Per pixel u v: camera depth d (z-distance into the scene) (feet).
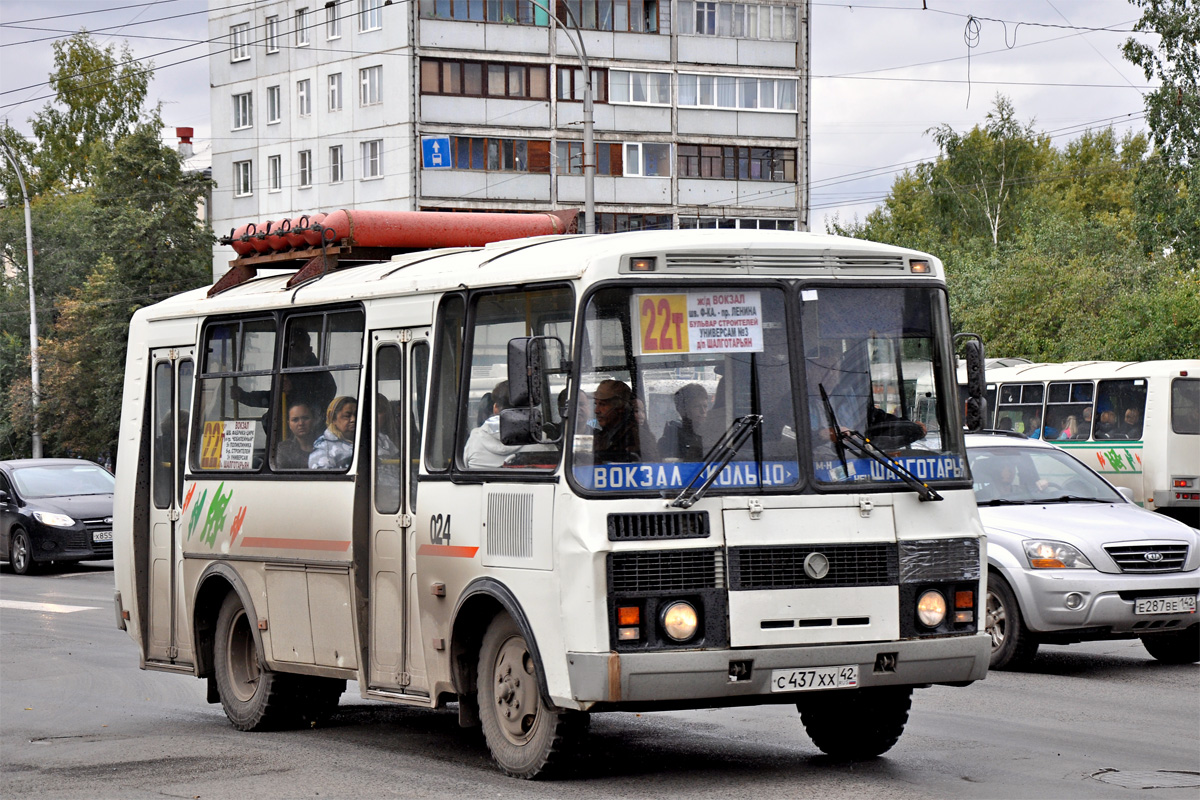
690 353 26.68
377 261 37.35
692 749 31.48
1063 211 236.84
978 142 230.48
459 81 218.38
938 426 28.27
